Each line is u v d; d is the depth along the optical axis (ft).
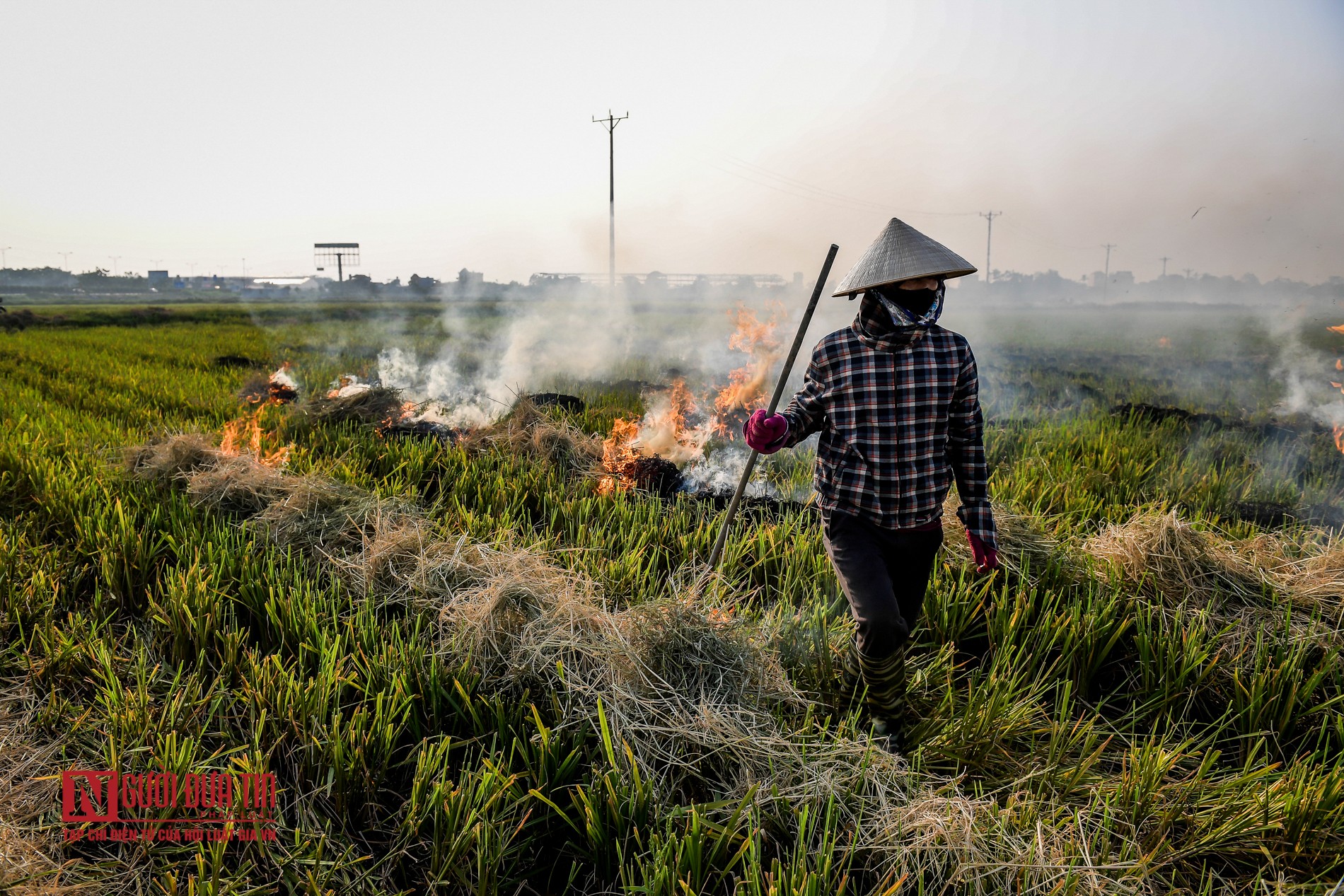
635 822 7.41
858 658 9.53
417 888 7.07
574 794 7.91
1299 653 10.35
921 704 9.87
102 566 12.62
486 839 6.94
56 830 7.32
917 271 8.38
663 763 8.35
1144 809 7.85
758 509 16.76
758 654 9.53
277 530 14.20
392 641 10.43
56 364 47.01
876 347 8.77
